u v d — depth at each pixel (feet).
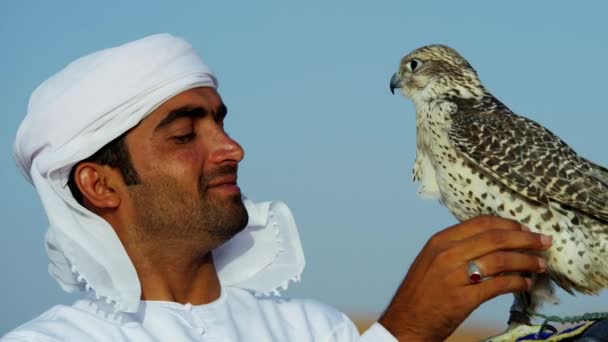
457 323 9.18
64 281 10.19
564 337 9.59
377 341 9.08
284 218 11.55
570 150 19.57
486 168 18.66
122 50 9.93
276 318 10.76
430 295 9.05
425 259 9.20
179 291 10.26
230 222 10.05
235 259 11.46
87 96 9.73
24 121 10.05
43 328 9.20
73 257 9.30
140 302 9.82
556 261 18.31
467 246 8.96
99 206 10.02
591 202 18.37
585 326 9.53
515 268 8.98
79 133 9.73
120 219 10.11
